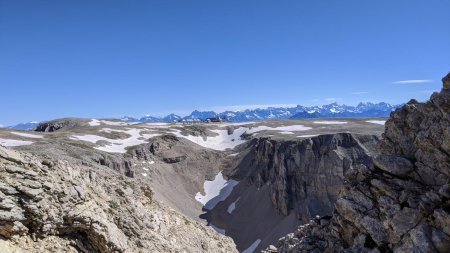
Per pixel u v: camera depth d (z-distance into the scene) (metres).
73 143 142.62
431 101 26.11
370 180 27.05
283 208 130.12
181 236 39.31
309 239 30.80
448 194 21.80
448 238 20.39
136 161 152.38
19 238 20.28
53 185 23.59
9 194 20.80
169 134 196.50
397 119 28.62
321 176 129.38
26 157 25.25
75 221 23.84
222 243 48.06
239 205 144.62
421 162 25.17
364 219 25.27
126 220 30.45
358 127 187.12
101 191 31.12
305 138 155.75
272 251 38.81
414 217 22.33
